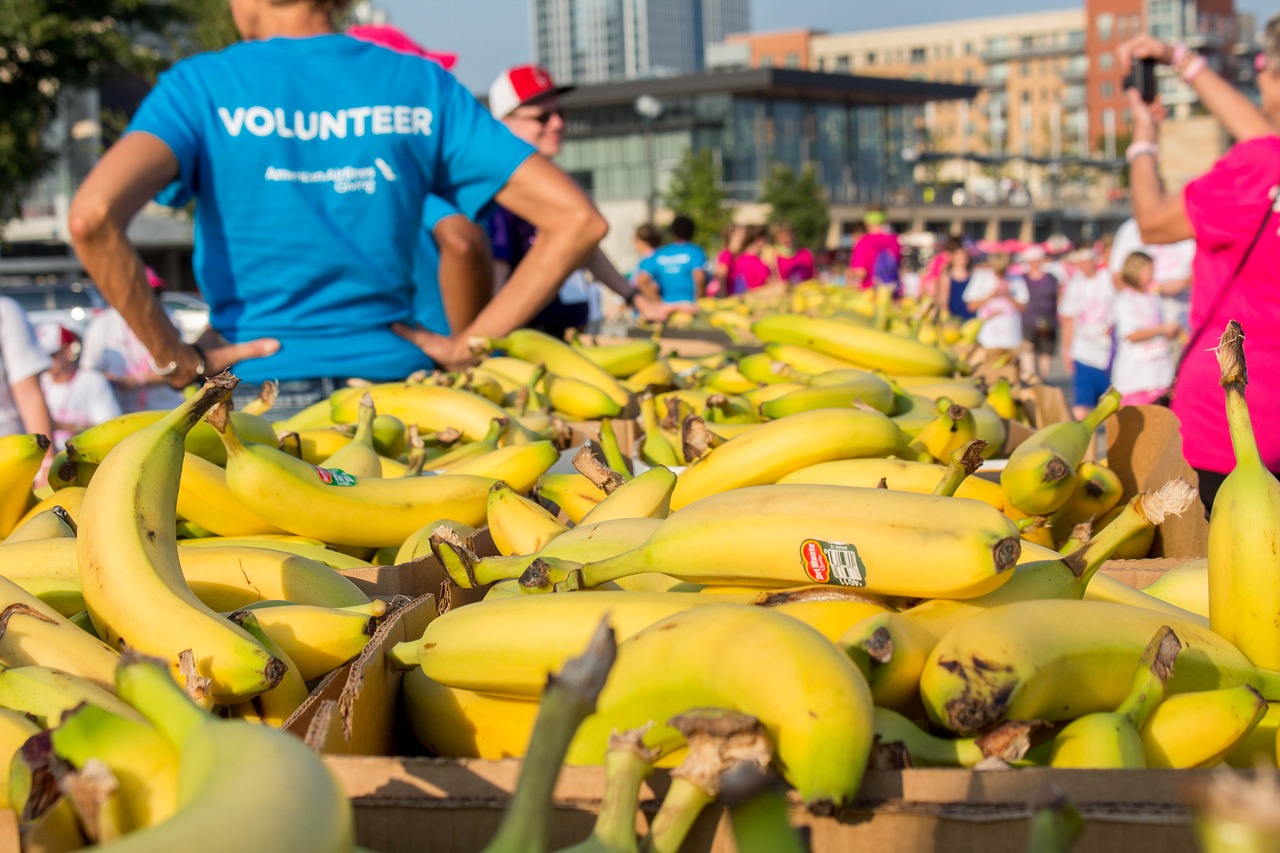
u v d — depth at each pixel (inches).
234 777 34.0
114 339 302.4
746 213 2133.4
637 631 56.6
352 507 90.6
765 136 2213.3
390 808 46.6
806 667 45.4
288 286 156.6
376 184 156.0
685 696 49.1
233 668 58.6
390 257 159.8
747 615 49.6
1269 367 124.6
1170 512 64.0
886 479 87.9
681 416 130.5
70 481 97.9
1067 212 3240.7
